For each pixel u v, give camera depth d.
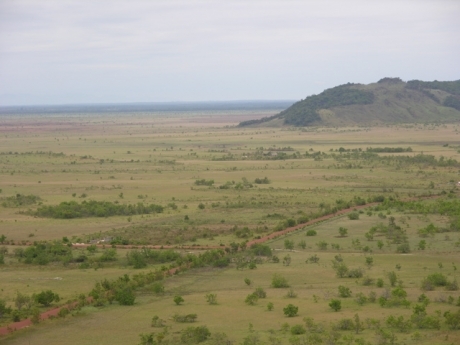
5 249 92.56
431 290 67.50
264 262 83.88
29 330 56.97
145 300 66.88
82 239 101.12
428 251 87.50
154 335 54.19
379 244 90.88
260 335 53.28
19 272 81.19
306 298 65.94
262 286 71.94
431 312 58.66
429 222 107.69
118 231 106.38
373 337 51.47
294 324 56.38
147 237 101.81
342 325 54.88
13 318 61.06
